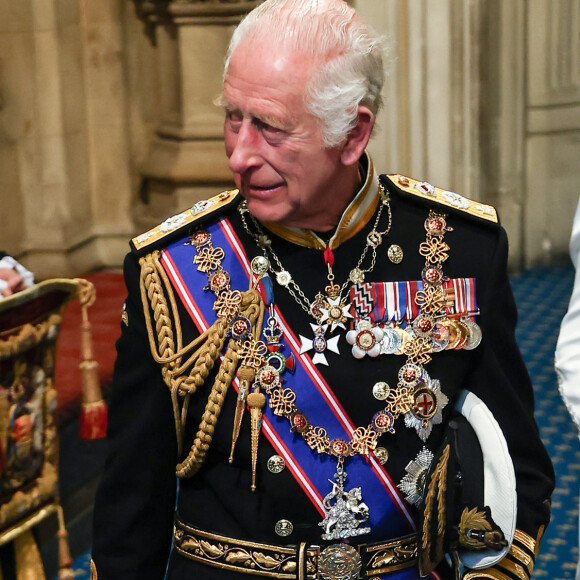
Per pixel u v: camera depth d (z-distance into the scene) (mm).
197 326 1617
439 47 6121
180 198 6008
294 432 1598
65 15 5719
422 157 6273
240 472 1629
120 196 6137
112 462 1680
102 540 1689
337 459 1604
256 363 1597
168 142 5988
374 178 1666
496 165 6547
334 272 1648
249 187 1536
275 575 1604
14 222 5719
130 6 5926
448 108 6203
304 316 1627
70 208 5871
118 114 6035
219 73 5840
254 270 1633
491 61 6309
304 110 1473
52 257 5836
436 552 1639
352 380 1611
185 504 1694
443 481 1627
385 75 1590
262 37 1481
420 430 1629
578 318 1804
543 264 6992
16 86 5609
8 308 1910
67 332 4906
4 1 5504
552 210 6945
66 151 5801
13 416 2000
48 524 3439
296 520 1606
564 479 4035
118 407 1682
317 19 1487
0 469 1977
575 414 1782
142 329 1644
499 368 1702
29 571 2100
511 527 1659
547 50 6645
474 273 1678
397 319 1638
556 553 3527
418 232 1686
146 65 6012
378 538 1624
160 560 1733
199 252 1652
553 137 6809
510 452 1710
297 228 1633
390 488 1614
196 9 5707
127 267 1667
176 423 1638
